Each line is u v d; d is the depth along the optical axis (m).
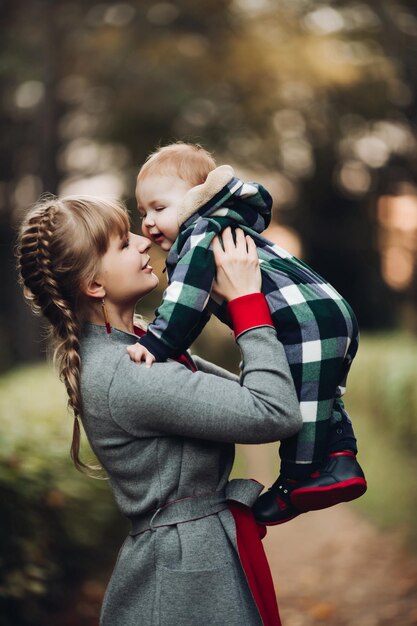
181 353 2.27
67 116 15.88
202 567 2.14
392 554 5.86
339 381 2.25
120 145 15.34
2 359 16.45
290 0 14.70
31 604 3.95
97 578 4.80
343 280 19.36
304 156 16.77
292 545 6.70
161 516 2.18
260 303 2.16
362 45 14.78
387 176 17.39
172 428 2.11
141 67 14.28
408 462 7.95
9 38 13.49
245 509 2.23
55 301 2.23
